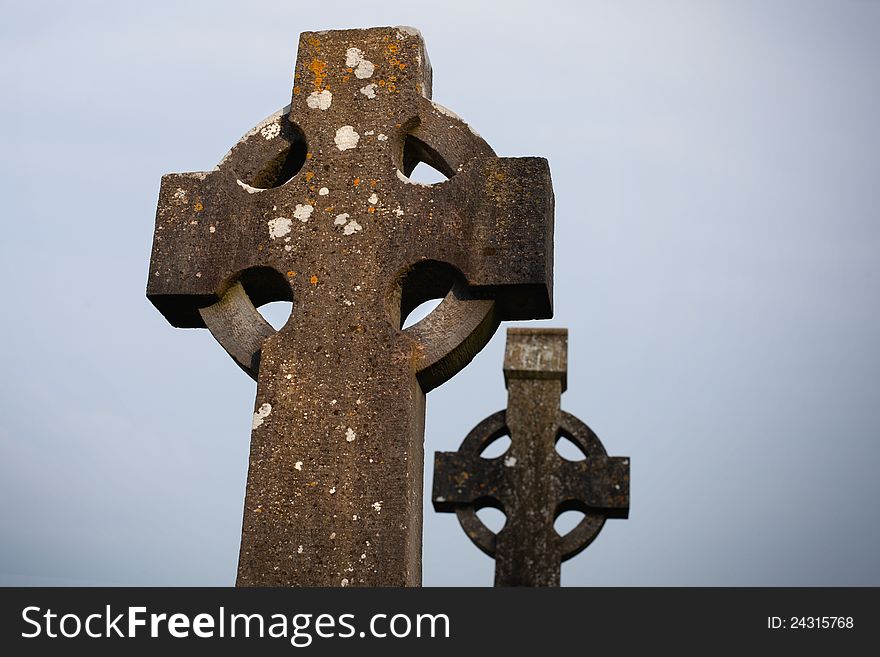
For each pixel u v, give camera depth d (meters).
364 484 9.68
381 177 10.47
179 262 10.53
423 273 10.27
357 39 10.98
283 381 10.00
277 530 9.64
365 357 9.98
